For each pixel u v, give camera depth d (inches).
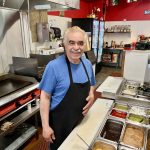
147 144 40.1
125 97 60.7
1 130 68.5
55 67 44.6
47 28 132.7
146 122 48.2
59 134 49.9
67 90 45.2
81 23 193.0
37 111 86.3
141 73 80.0
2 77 93.0
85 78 48.6
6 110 68.2
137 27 240.8
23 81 87.0
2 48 98.9
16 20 101.7
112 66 264.4
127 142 41.1
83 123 47.1
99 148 38.4
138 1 229.8
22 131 90.3
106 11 252.2
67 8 97.0
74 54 43.4
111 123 48.8
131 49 89.1
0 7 85.2
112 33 258.7
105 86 72.2
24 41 108.7
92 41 198.7
